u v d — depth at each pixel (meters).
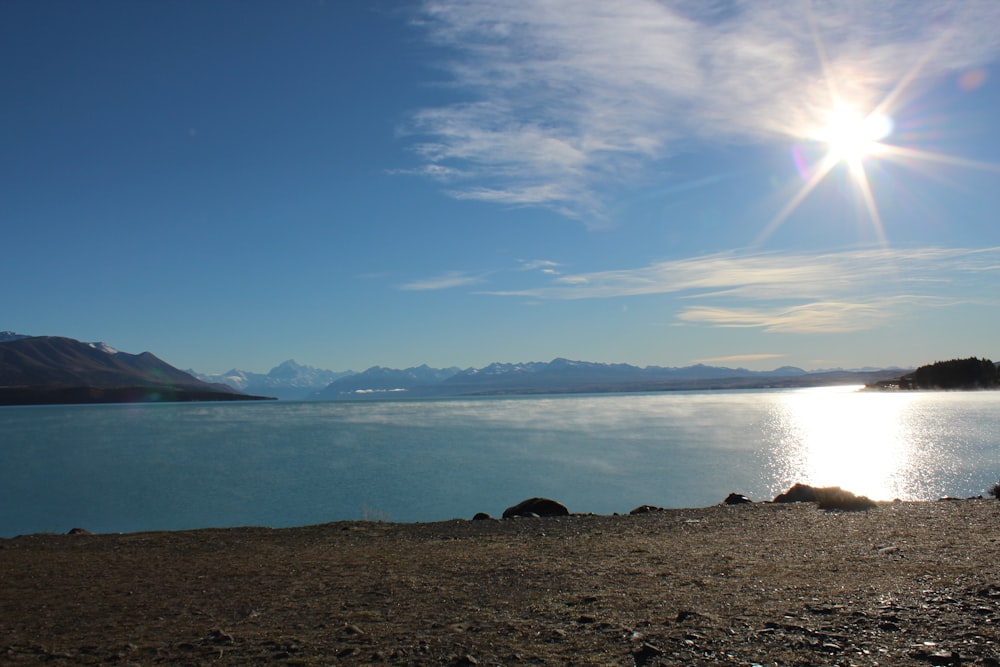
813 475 49.84
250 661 8.84
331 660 8.68
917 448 66.50
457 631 9.81
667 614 10.14
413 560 17.20
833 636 8.55
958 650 7.83
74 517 37.88
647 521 24.31
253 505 40.53
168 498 43.47
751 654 8.01
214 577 15.74
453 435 95.94
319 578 15.11
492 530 23.72
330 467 58.69
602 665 7.89
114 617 12.05
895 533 18.38
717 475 50.44
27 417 180.12
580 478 49.66
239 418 164.25
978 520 20.48
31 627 11.44
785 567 13.96
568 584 13.16
